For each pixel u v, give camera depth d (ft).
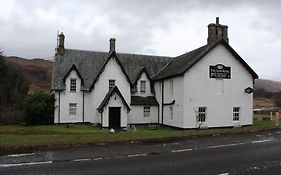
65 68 122.31
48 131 90.79
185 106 105.29
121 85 119.24
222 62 110.42
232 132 79.87
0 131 89.71
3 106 152.66
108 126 109.50
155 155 49.03
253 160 46.21
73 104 118.73
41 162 42.96
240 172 39.06
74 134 76.38
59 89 116.47
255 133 79.87
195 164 43.11
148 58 136.87
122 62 131.23
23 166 40.57
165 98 119.03
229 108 110.93
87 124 117.80
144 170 39.32
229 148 56.29
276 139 68.49
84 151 51.47
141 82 126.72
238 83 112.68
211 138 69.72
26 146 53.47
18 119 123.03
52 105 117.29
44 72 533.55
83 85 119.24
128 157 47.24
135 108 122.11
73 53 127.85
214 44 106.93
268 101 335.47
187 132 78.07
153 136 68.28
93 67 125.59
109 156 47.70
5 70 172.96
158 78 122.42
